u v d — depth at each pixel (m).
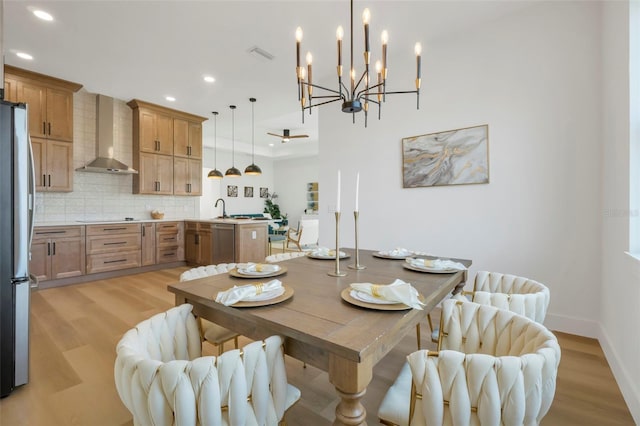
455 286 1.73
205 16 2.75
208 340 1.57
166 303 3.28
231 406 0.81
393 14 2.72
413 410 0.89
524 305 1.27
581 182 2.45
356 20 2.81
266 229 5.21
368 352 0.83
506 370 0.77
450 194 3.08
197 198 6.08
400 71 3.38
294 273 1.68
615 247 2.00
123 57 3.47
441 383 0.82
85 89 4.43
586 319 2.44
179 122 5.46
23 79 3.80
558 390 1.76
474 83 2.92
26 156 1.79
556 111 2.55
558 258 2.55
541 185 2.61
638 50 1.79
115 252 4.45
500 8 2.66
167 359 1.11
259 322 1.04
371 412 1.59
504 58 2.77
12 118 1.74
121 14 2.71
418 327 2.04
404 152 3.35
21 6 2.58
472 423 0.79
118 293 3.65
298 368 2.04
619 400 1.67
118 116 4.91
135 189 5.00
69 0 2.51
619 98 1.96
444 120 3.09
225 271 1.89
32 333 2.53
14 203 1.74
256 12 2.69
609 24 2.16
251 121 6.21
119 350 0.89
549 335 0.93
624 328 1.76
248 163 10.46
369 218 3.62
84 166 4.40
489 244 2.86
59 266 3.92
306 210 10.42
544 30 2.59
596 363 2.04
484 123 2.87
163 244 5.08
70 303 3.28
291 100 4.84
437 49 3.13
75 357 2.14
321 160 4.04
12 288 1.75
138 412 0.80
